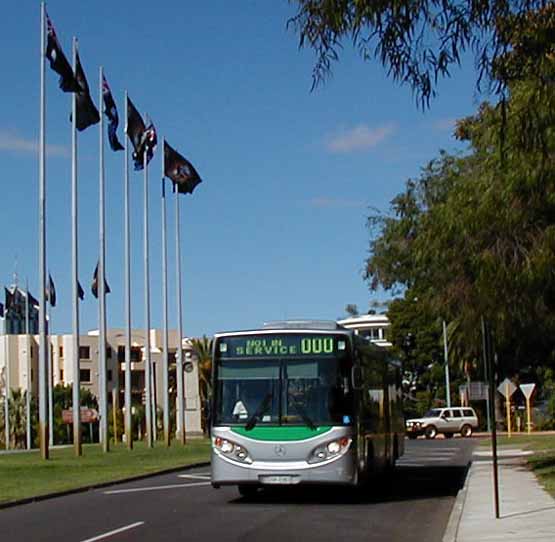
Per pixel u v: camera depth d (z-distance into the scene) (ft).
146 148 167.73
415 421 220.23
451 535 50.85
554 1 33.30
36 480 95.14
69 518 64.08
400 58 32.99
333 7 32.48
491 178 70.59
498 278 70.64
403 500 74.28
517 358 101.71
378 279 143.64
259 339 69.82
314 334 69.31
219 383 69.82
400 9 32.22
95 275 160.66
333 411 67.97
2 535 55.42
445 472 106.32
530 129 38.99
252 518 62.08
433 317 104.27
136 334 393.29
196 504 71.92
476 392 169.07
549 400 242.58
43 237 127.75
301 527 57.31
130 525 58.90
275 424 68.18
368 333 370.12
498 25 33.09
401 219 128.47
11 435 287.28
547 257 68.39
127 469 110.42
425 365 287.28
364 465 72.74
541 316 75.05
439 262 84.07
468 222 71.87
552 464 101.24
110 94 148.56
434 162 116.67
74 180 137.80
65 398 346.95
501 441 177.99
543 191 63.77
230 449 68.54
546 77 36.83
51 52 126.93
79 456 138.00
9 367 343.87
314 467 67.41
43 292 129.90
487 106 70.38
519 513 59.26
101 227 151.12
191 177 183.11
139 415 330.13
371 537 52.95
